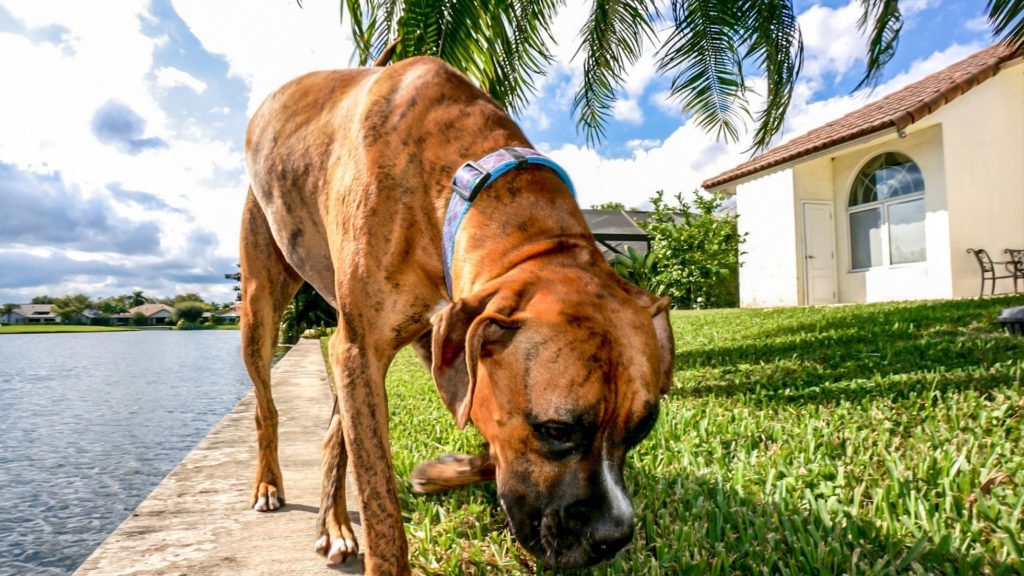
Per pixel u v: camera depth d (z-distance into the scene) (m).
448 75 2.49
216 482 3.38
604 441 1.71
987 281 12.16
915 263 12.90
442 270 2.21
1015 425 3.20
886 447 3.12
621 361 1.73
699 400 4.66
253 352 3.03
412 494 3.08
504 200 2.14
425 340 2.56
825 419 3.73
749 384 5.06
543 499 1.72
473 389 1.68
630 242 28.64
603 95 6.93
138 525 2.77
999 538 2.10
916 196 12.90
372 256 2.15
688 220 17.47
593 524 1.65
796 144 15.54
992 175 12.23
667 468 3.15
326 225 2.52
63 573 3.26
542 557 1.72
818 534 2.23
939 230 12.10
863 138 12.08
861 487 2.59
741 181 15.77
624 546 1.67
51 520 4.14
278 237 2.86
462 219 2.12
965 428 3.26
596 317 1.77
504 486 1.80
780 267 14.77
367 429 2.08
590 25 6.64
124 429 7.37
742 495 2.69
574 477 1.69
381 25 6.05
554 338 1.71
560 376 1.67
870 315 8.62
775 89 6.33
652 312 1.99
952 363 4.79
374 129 2.30
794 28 6.20
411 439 4.22
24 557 3.48
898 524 2.27
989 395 3.78
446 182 2.21
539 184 2.21
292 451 4.04
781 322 9.47
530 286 1.86
